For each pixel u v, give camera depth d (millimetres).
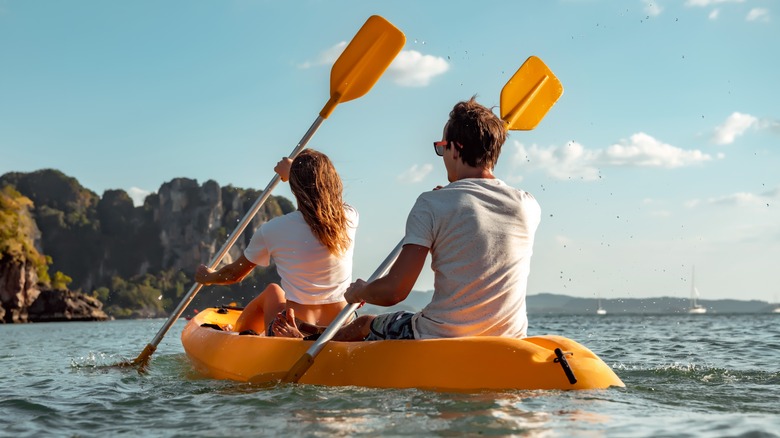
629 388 2963
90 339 11039
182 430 2441
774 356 6043
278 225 3832
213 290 121438
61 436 2475
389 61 4805
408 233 2918
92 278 157125
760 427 2219
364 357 3084
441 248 2922
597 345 7973
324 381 3119
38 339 11867
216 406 2889
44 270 72375
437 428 2242
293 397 2881
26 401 3289
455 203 2883
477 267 2898
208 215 156125
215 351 4008
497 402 2609
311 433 2248
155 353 6422
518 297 3010
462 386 2846
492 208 2918
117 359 6059
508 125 4316
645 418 2375
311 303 3822
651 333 12195
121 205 166250
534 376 2846
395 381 2943
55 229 161375
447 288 2953
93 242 160875
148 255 157875
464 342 2938
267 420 2504
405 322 3193
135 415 2824
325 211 3764
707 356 6051
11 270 64125
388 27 4812
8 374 4828
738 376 3865
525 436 2123
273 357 3416
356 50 4871
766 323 21531
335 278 3859
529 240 3002
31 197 168875
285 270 3836
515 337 3064
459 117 3027
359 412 2535
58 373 4836
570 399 2668
